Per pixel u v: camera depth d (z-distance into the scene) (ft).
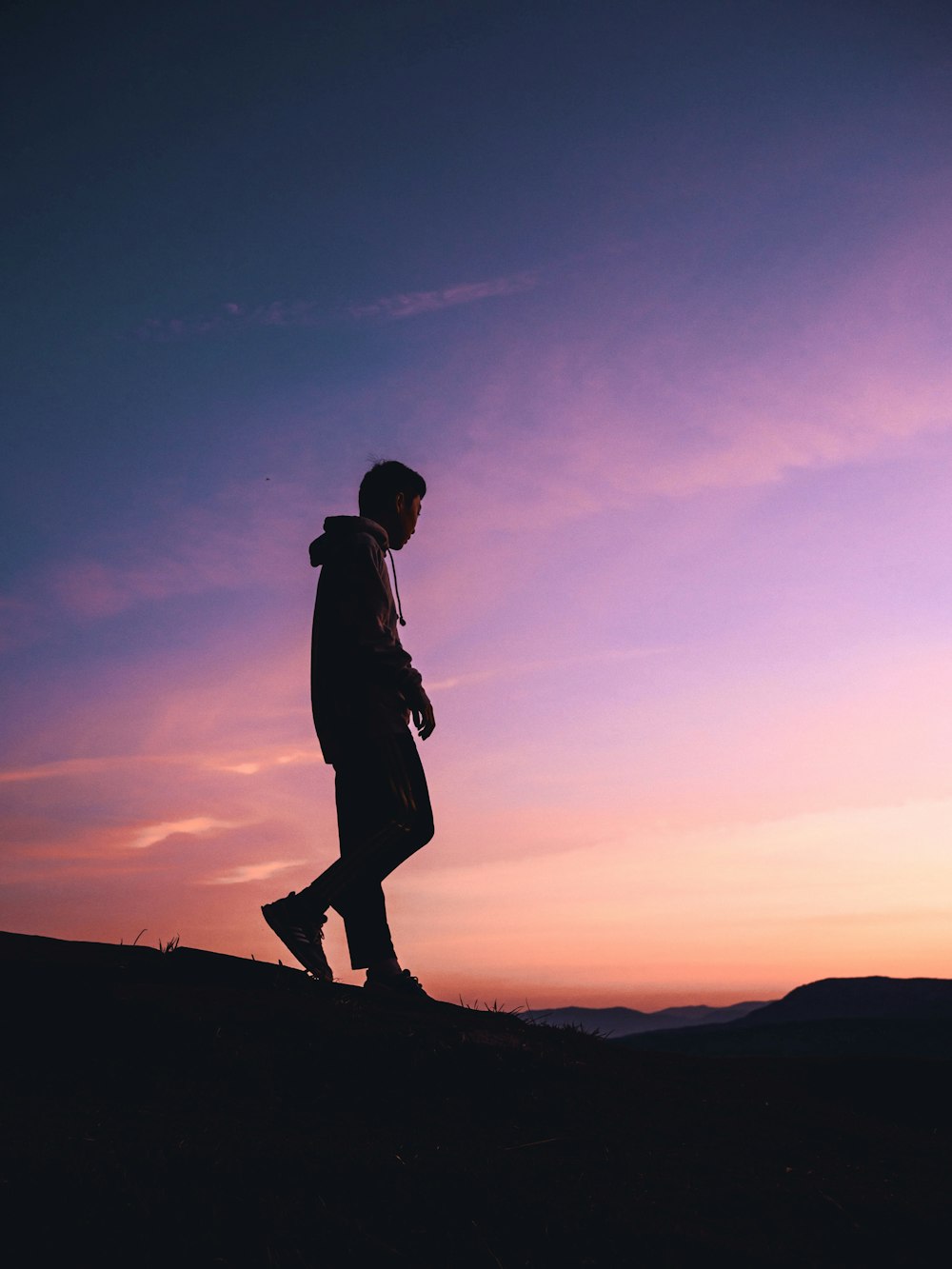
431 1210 8.70
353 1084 11.79
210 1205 8.30
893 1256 8.67
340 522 15.92
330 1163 9.31
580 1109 11.93
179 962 14.78
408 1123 11.03
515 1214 8.77
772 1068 16.20
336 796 15.30
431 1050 12.54
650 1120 11.94
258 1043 12.26
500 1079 12.35
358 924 14.78
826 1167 10.91
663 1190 9.71
